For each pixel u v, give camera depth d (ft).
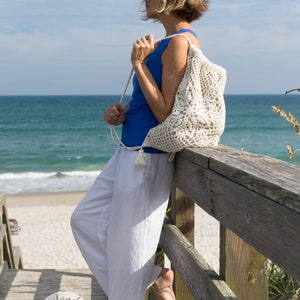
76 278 13.83
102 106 342.23
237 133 171.42
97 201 8.86
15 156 118.52
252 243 5.42
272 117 242.78
